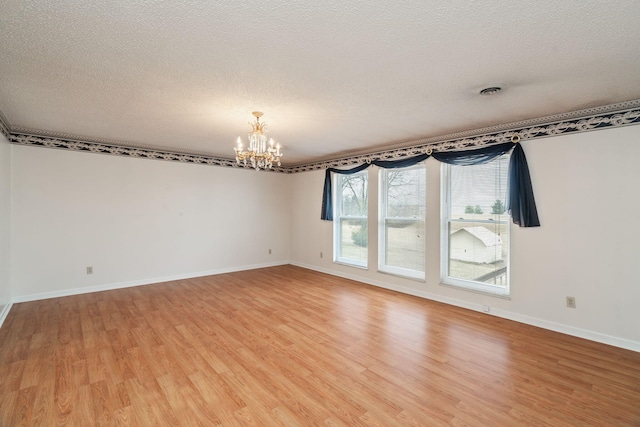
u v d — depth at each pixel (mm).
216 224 6031
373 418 1967
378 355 2783
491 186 3908
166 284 5238
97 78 2379
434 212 4395
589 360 2682
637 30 1705
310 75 2312
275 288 5020
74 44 1891
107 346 2934
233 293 4730
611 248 2994
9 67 2193
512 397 2172
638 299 2857
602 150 3031
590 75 2297
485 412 2018
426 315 3787
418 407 2070
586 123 3111
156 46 1911
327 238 6180
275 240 6922
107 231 4855
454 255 4277
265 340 3090
